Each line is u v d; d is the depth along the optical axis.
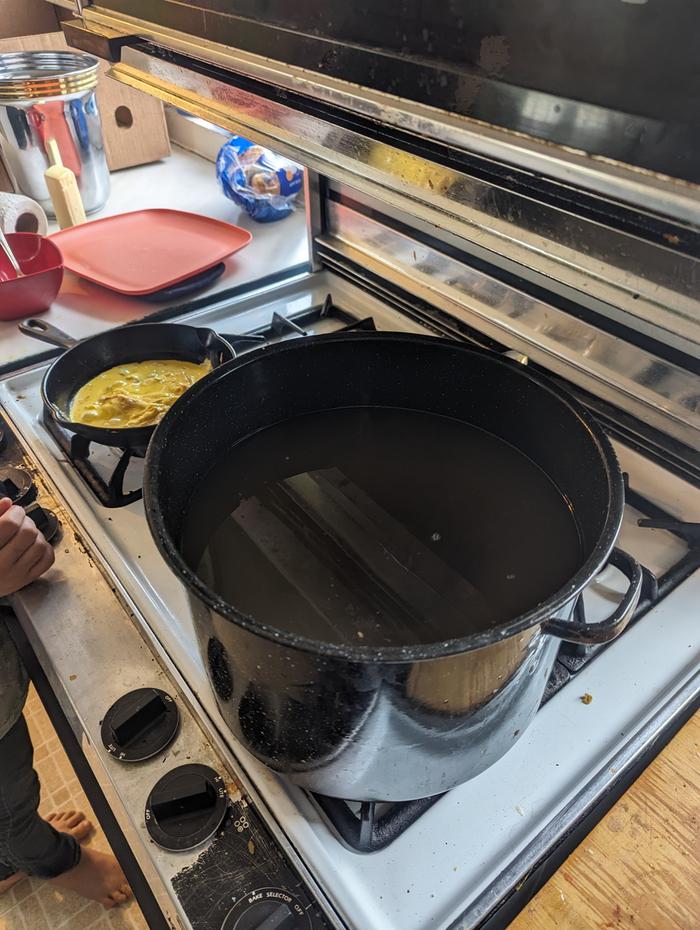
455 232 0.44
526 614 0.36
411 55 0.36
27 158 1.35
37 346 1.01
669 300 0.32
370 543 0.57
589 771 0.53
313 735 0.42
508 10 0.30
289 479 0.63
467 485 0.62
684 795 0.54
